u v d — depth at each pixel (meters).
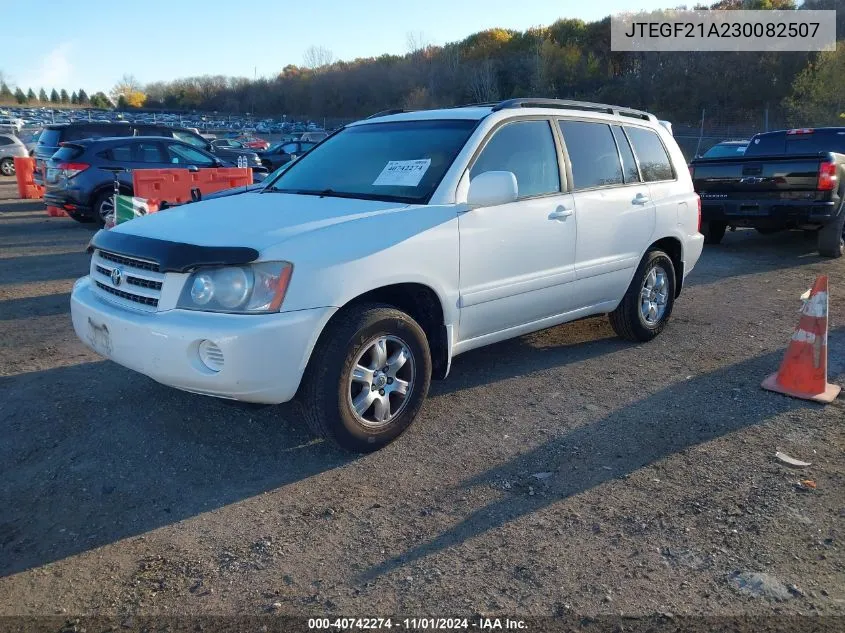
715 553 3.04
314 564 2.97
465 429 4.29
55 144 15.06
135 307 3.68
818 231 10.09
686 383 5.07
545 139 4.93
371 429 3.88
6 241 11.38
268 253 3.45
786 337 6.25
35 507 3.41
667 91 51.25
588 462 3.86
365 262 3.71
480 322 4.48
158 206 9.75
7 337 6.04
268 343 3.39
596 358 5.63
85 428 4.23
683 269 6.31
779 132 11.91
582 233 5.05
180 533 3.20
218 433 4.18
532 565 2.96
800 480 3.66
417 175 4.38
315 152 5.28
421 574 2.90
